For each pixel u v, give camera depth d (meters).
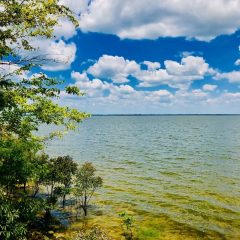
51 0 21.45
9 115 21.25
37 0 21.44
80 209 36.97
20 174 19.53
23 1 21.31
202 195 43.62
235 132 173.75
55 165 35.28
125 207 38.38
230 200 41.22
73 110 23.34
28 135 23.02
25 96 21.88
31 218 21.70
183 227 31.88
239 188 47.34
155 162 72.56
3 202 18.86
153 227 31.78
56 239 27.66
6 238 17.66
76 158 78.25
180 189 46.97
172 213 36.22
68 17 22.45
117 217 34.69
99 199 41.53
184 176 56.28
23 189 41.03
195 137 143.00
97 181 36.59
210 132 175.88
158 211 36.91
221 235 29.92
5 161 19.09
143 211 36.94
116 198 42.16
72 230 30.38
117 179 53.88
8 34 20.86
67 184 37.41
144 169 63.62
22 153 19.50
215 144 111.31
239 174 57.50
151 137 146.38
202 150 94.12
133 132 183.00
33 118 22.31
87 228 31.06
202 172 59.78
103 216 34.84
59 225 31.22
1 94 20.16
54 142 118.06
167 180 53.12
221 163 69.81
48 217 31.12
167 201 40.91
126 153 88.88
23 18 21.09
